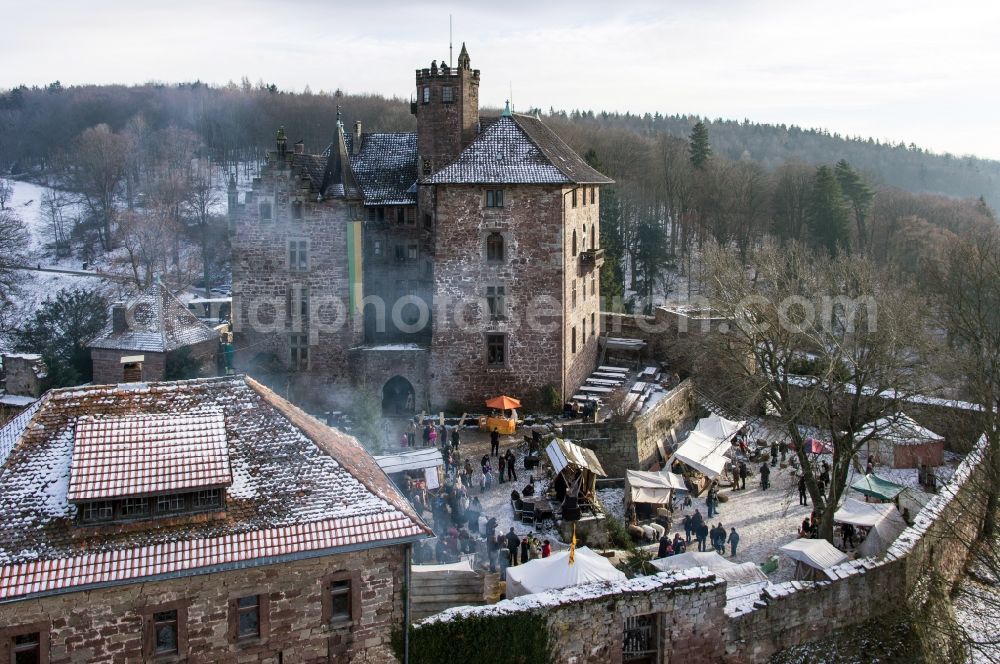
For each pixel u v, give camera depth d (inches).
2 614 925.8
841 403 1958.7
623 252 4480.8
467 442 2199.8
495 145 2395.4
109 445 1047.0
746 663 1290.6
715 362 2544.3
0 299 3907.5
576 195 2481.5
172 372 2453.2
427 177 2314.2
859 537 1822.1
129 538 990.4
